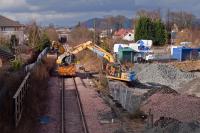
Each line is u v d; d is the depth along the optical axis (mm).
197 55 77062
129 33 118188
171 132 21250
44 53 65750
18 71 34625
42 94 34438
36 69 41562
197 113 29172
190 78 56438
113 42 91938
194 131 20656
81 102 32906
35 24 96625
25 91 27953
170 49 84688
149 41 90875
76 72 53094
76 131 23891
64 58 50656
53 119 26641
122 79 48375
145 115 28250
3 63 42781
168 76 55188
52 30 135875
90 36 122938
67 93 37750
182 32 124250
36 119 26109
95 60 64688
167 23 149875
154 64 59500
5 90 24781
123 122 26031
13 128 21703
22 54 60969
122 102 32906
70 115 28062
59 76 49469
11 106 23422
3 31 106125
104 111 29250
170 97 33375
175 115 28750
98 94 37469
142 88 47594
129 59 70500
